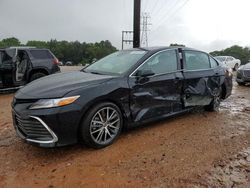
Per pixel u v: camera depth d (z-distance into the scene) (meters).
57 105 3.41
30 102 3.52
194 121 5.28
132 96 4.14
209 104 5.89
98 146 3.82
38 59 9.39
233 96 8.61
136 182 3.02
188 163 3.45
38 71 9.43
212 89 5.72
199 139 4.29
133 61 4.44
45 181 3.05
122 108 4.05
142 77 4.27
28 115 3.43
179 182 3.02
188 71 5.11
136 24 14.72
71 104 3.48
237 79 11.68
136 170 3.27
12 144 4.08
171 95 4.76
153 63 4.55
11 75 8.77
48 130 3.40
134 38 14.84
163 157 3.61
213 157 3.64
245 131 4.75
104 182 3.03
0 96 8.58
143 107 4.33
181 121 5.26
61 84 3.79
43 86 3.80
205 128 4.86
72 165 3.40
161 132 4.57
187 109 5.18
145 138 4.28
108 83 3.90
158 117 4.61
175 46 5.16
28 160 3.54
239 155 3.72
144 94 4.30
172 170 3.27
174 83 4.77
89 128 3.68
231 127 4.96
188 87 5.06
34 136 3.51
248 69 11.22
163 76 4.60
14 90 9.55
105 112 3.89
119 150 3.82
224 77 6.09
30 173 3.22
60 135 3.45
